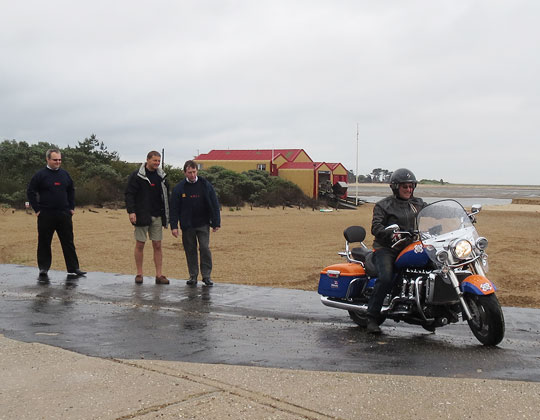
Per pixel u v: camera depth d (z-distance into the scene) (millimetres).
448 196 99812
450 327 7863
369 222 32500
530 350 6602
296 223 30625
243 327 7613
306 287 11578
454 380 5363
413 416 4508
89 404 4629
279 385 5164
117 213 31719
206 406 4598
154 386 5059
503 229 26156
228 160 62625
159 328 7449
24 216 27750
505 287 11797
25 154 37312
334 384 5215
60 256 16078
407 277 7215
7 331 7137
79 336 6957
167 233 22328
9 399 4730
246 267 14359
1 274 11477
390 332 7566
